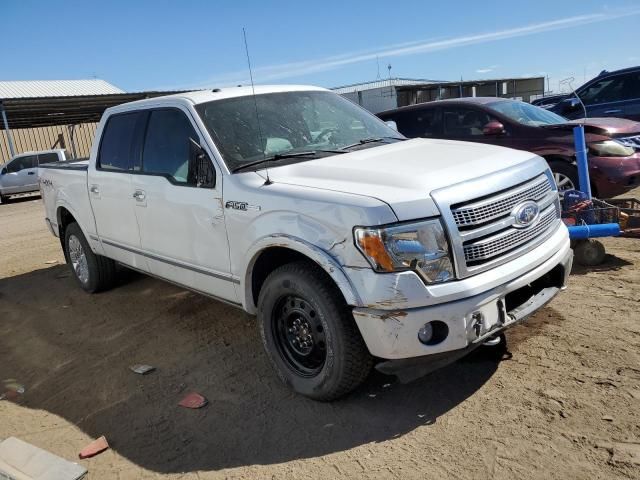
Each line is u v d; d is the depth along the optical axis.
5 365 4.86
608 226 5.26
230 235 3.87
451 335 3.09
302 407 3.59
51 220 6.78
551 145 7.30
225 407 3.71
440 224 3.09
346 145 4.40
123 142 5.17
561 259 3.67
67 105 24.33
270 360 3.81
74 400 4.08
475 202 3.23
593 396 3.31
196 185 4.14
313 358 3.59
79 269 6.47
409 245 3.03
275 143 4.23
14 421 3.88
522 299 3.47
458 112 8.54
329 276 3.33
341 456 3.08
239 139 4.16
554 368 3.66
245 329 4.93
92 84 35.28
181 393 3.97
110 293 6.35
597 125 7.21
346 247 3.14
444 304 3.06
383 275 3.04
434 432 3.18
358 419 3.39
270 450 3.21
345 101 5.14
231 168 3.95
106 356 4.74
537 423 3.14
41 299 6.55
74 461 3.33
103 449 3.40
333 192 3.31
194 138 4.27
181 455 3.27
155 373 4.32
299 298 3.53
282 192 3.51
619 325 4.13
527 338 4.10
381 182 3.34
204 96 4.52
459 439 3.09
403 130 9.12
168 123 4.60
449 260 3.11
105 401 4.00
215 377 4.13
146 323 5.35
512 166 3.60
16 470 3.22
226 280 4.04
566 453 2.88
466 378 3.68
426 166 3.52
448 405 3.42
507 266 3.30
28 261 8.62
